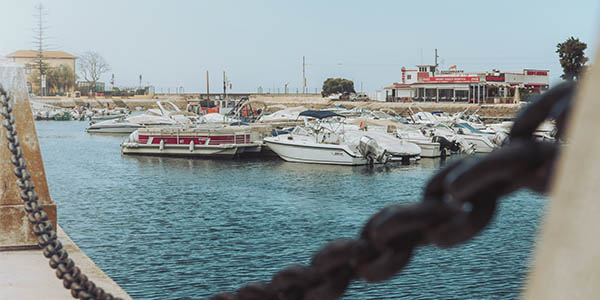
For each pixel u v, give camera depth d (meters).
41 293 5.77
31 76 165.62
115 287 6.00
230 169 38.38
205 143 45.03
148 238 18.50
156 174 35.91
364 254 0.75
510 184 0.62
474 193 0.63
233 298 1.03
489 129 55.28
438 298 12.48
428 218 0.66
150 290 13.52
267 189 29.78
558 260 0.54
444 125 49.84
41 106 119.56
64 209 23.91
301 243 17.98
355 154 39.84
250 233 19.30
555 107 0.60
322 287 0.84
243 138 45.75
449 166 0.68
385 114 60.81
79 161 43.31
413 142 45.66
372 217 0.76
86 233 19.28
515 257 15.42
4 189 7.57
